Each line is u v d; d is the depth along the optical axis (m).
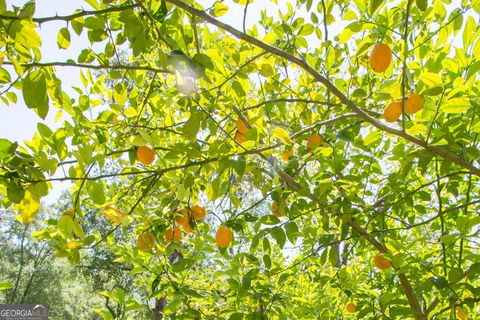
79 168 1.56
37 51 1.47
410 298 2.22
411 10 2.09
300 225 3.04
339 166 2.17
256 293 2.23
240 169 1.70
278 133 1.66
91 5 1.59
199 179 2.32
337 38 2.76
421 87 1.76
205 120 1.72
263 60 1.82
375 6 1.51
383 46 1.61
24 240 21.06
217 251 2.33
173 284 2.20
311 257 2.57
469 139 1.82
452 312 1.84
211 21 1.42
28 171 1.43
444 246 2.24
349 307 2.58
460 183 2.67
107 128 2.26
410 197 2.28
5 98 1.59
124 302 2.19
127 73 2.39
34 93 1.31
